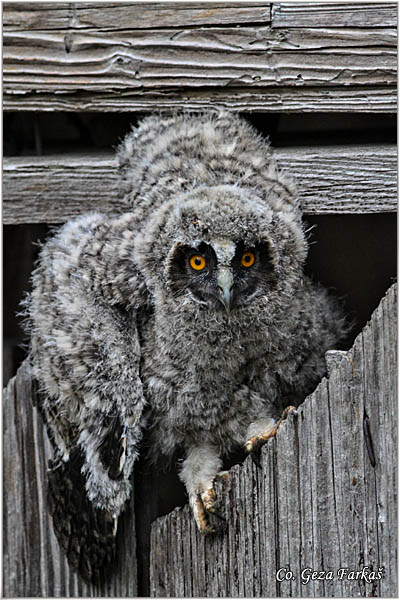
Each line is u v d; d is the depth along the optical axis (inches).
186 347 183.2
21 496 194.7
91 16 195.2
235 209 174.6
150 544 187.2
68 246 191.0
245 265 179.8
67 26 195.6
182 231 176.7
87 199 198.4
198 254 179.5
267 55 191.9
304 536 171.3
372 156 190.7
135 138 200.1
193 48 193.8
